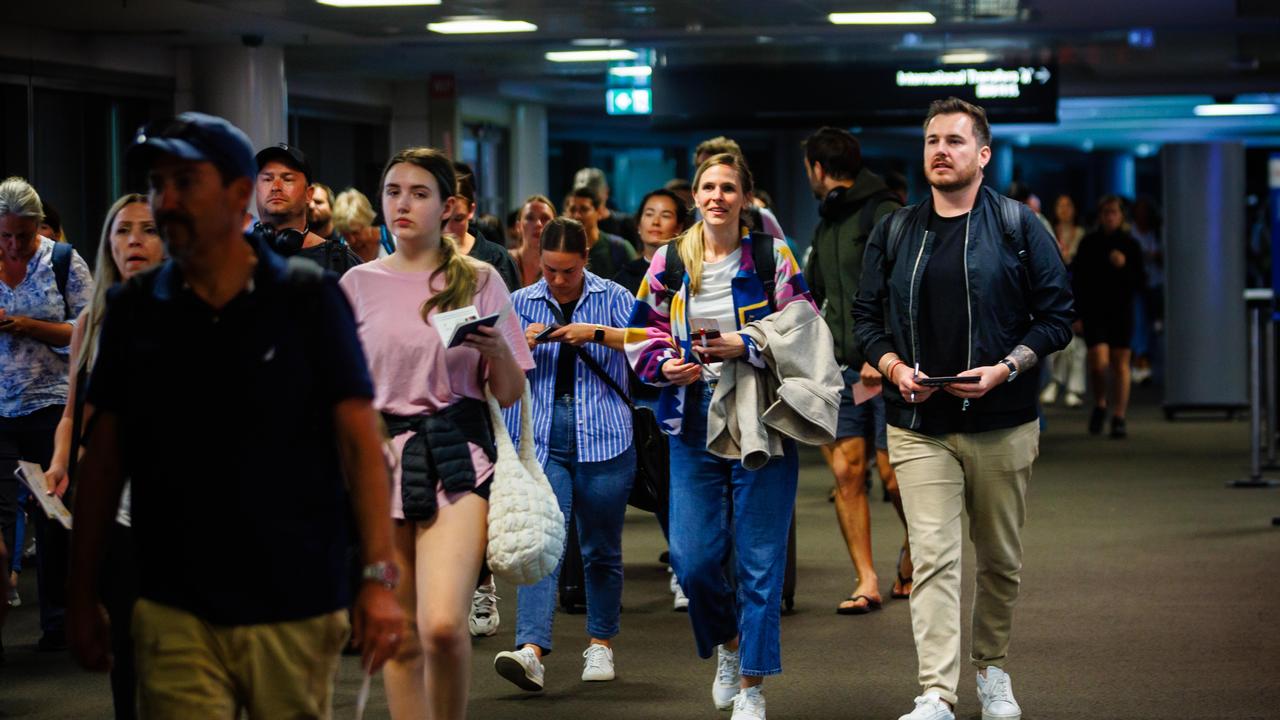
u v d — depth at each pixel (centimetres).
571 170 3450
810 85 1902
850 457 894
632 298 764
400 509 520
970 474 649
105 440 389
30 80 1683
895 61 1880
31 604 954
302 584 379
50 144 1739
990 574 657
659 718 673
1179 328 1972
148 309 377
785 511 638
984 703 660
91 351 570
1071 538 1121
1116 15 1633
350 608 418
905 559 927
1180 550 1068
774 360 627
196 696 376
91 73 1748
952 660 638
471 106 2536
